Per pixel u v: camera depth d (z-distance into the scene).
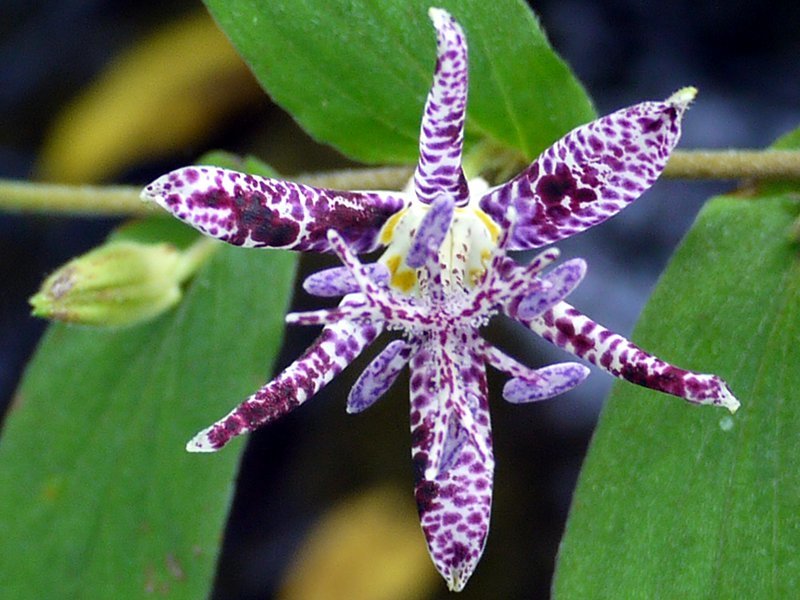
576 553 0.18
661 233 0.26
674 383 0.16
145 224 0.21
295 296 0.30
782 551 0.18
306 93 0.19
